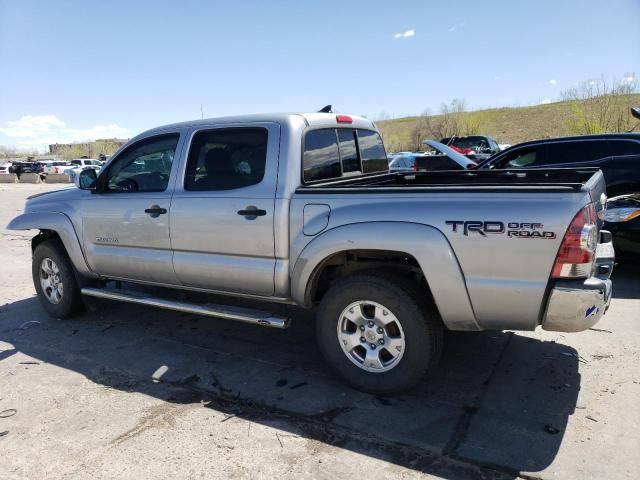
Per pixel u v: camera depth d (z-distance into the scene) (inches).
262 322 151.6
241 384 149.8
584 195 113.5
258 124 154.1
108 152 3112.7
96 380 154.9
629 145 294.8
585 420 124.3
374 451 114.4
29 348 182.2
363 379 140.0
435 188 125.8
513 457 110.7
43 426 128.5
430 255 124.2
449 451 113.4
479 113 2175.2
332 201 138.0
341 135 176.7
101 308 225.0
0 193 1023.0
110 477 107.4
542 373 150.6
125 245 181.9
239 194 152.3
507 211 117.0
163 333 194.2
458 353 166.4
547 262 114.5
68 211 195.8
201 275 163.8
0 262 337.1
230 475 107.2
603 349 165.8
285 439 120.2
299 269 143.3
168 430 125.2
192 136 166.7
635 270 266.2
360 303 137.8
